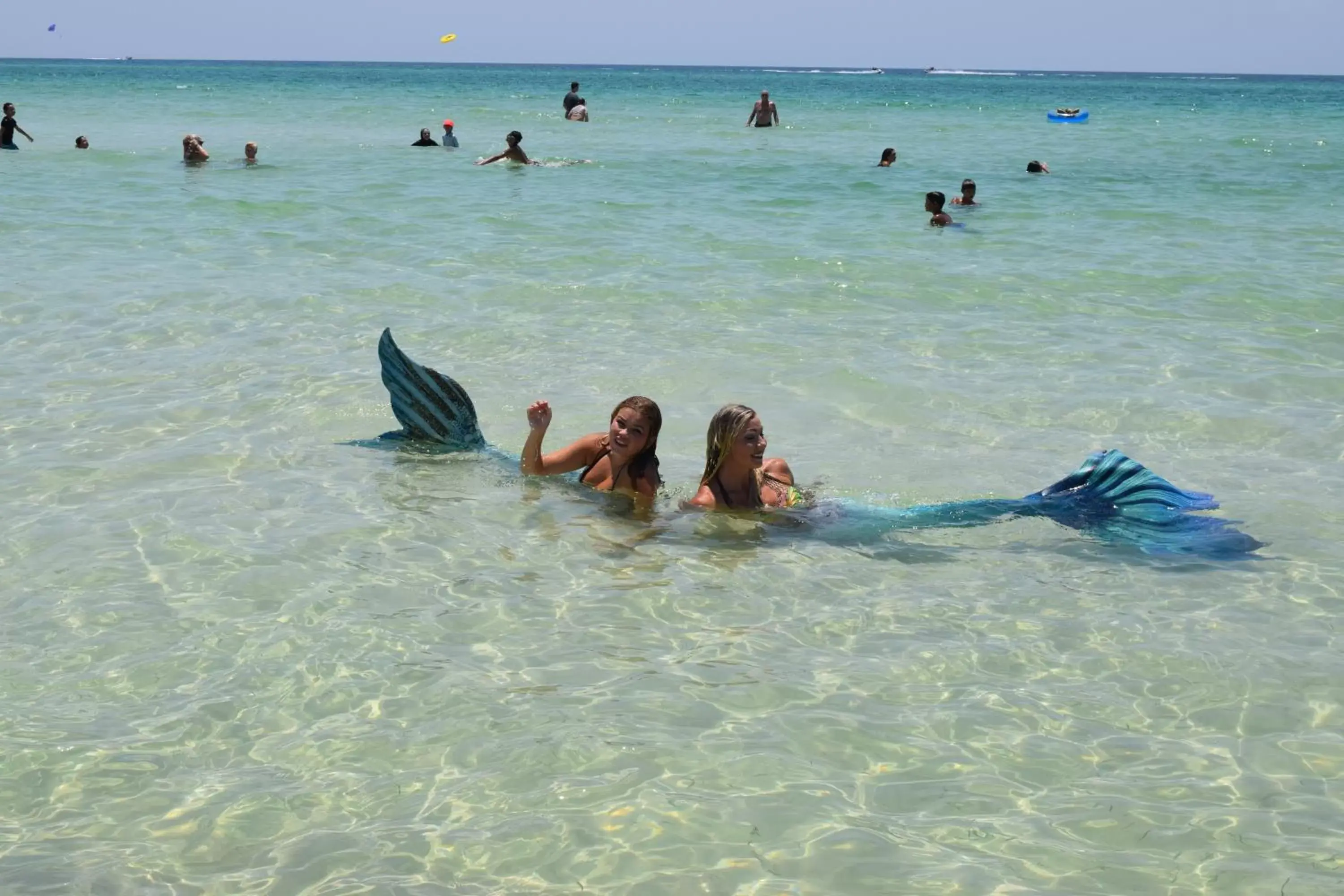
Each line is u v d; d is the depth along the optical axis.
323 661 4.91
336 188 19.66
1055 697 4.70
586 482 7.01
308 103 53.84
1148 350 9.89
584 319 10.83
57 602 5.37
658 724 4.47
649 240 14.97
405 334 10.24
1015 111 58.19
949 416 8.32
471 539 6.20
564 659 4.96
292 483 6.90
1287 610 5.46
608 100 63.44
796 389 8.87
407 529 6.30
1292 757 4.28
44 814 3.93
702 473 7.23
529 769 4.19
